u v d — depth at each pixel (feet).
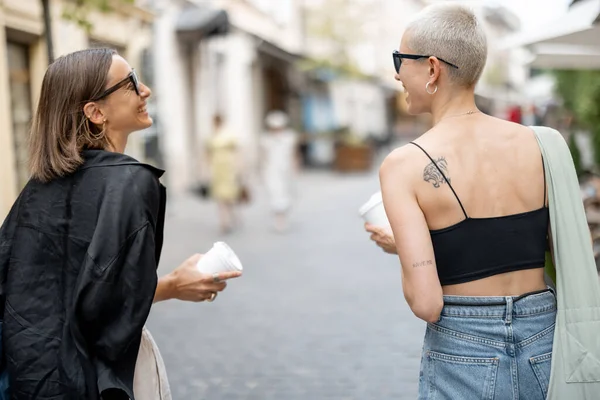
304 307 21.71
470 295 6.47
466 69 6.66
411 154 6.55
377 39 118.32
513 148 6.64
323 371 15.81
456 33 6.62
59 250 6.68
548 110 51.44
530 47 21.79
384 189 6.56
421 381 6.75
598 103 28.09
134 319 6.48
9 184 28.19
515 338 6.39
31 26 30.40
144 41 45.29
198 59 61.00
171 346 18.07
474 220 6.46
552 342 6.50
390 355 16.81
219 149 37.70
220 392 14.76
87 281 6.41
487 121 6.73
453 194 6.43
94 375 6.46
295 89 93.61
